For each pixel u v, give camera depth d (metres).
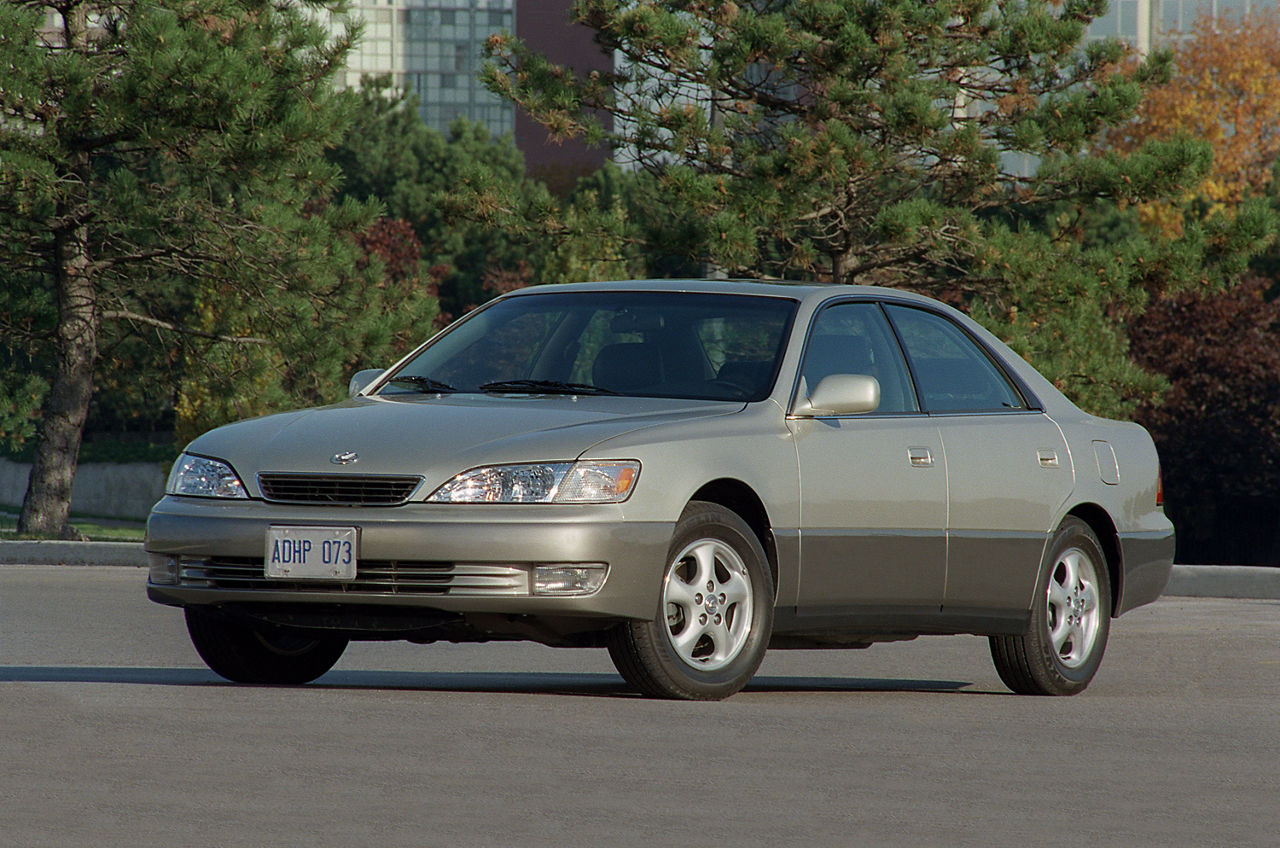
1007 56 78.75
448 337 27.50
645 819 15.59
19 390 90.94
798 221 78.38
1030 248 76.00
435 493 22.52
